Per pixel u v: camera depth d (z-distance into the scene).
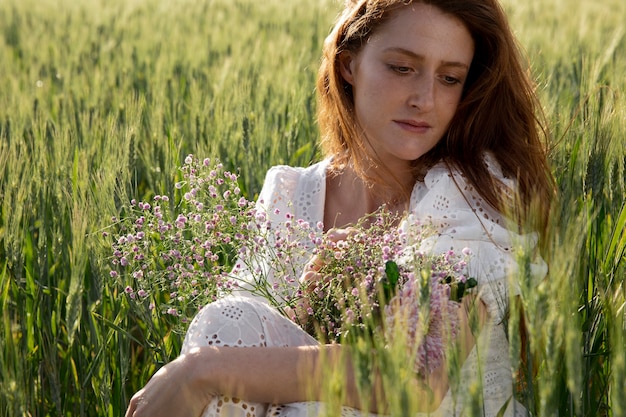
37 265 3.04
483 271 2.15
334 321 2.27
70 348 2.63
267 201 2.70
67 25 11.79
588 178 2.70
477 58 2.45
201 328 2.13
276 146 4.28
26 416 2.42
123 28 10.63
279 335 2.16
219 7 12.93
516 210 2.20
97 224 2.86
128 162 3.32
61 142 3.79
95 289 2.92
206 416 2.04
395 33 2.34
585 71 4.05
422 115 2.36
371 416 2.07
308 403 2.00
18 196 2.81
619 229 2.59
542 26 9.39
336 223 2.69
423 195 2.47
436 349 1.98
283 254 2.39
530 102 2.51
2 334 2.04
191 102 5.59
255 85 6.23
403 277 2.11
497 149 2.48
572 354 1.53
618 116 2.83
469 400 1.53
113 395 2.75
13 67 8.62
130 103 4.35
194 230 2.43
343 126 2.59
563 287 1.62
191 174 2.51
